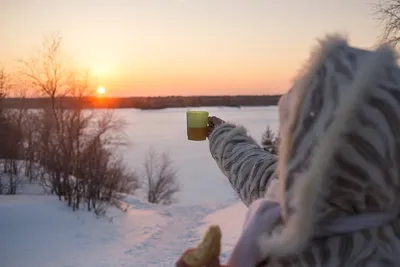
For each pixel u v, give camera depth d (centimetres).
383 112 63
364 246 65
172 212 2036
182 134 8731
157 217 1892
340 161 64
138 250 1380
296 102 71
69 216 1686
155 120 12950
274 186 85
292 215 69
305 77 72
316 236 67
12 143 2456
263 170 104
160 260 1273
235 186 112
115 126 2645
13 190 2180
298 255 68
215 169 5231
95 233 1536
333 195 65
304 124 69
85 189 1903
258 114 12812
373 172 63
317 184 65
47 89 2067
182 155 6244
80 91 2041
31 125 2475
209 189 4062
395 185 64
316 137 67
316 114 68
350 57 70
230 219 1706
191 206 2205
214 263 74
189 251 75
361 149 63
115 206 2022
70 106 2019
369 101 64
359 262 64
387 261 64
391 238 65
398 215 67
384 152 63
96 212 1780
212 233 75
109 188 2088
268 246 71
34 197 1989
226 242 970
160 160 5197
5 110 2497
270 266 72
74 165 1922
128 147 5875
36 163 2494
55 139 2069
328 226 67
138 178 3944
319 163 65
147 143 7181
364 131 63
